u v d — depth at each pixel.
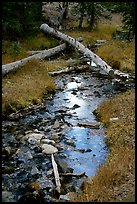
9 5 29.30
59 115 19.25
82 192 11.98
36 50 31.25
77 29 40.34
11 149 15.08
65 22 42.03
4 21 29.72
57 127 17.62
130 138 15.53
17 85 21.64
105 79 26.22
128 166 12.92
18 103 19.36
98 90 23.62
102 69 28.08
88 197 11.30
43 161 14.30
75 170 13.71
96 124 17.94
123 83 24.58
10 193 12.03
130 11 33.47
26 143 15.73
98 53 30.92
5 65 23.56
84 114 19.53
